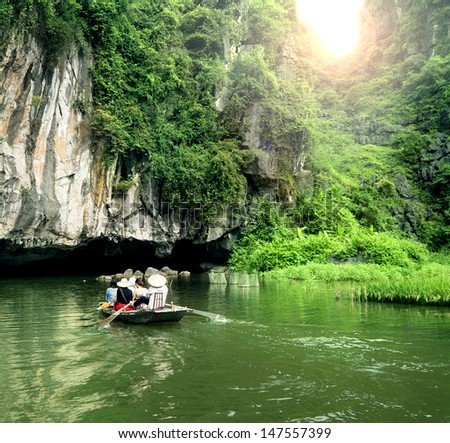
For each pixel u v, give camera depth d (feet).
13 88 56.13
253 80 98.12
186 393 18.04
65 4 63.93
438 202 119.65
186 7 110.83
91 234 71.05
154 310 31.32
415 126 133.69
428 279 46.42
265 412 16.24
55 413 16.21
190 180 82.43
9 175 56.24
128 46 78.28
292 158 98.68
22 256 73.26
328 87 159.12
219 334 28.66
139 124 76.13
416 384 19.08
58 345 25.80
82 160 67.62
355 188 114.83
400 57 157.58
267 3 124.16
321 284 63.62
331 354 23.77
